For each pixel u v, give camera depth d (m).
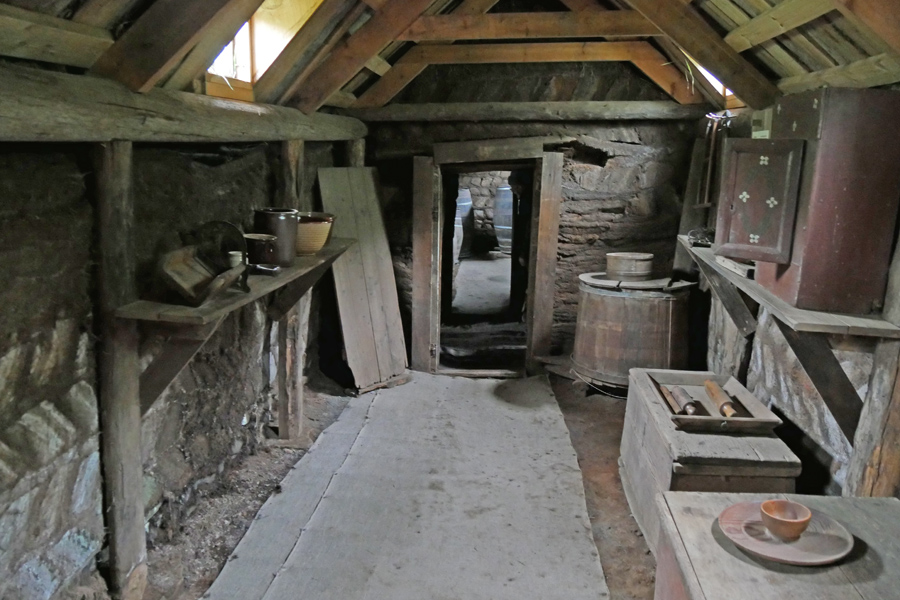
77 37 1.76
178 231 2.56
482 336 6.12
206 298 2.11
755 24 2.77
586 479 3.41
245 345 3.37
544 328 4.90
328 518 2.95
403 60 4.42
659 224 4.79
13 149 1.72
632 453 3.16
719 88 4.20
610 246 4.87
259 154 3.35
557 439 3.84
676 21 3.11
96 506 2.13
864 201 2.17
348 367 4.51
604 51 4.32
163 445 2.63
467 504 3.11
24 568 1.85
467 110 4.59
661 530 1.83
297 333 3.66
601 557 2.75
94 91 1.81
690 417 2.60
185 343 2.15
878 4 1.92
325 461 3.48
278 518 2.93
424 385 4.66
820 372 2.24
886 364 2.09
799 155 2.26
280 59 3.02
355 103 4.51
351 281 4.39
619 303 4.17
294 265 2.88
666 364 4.15
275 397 3.83
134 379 2.17
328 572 2.58
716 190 4.26
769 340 3.19
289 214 2.76
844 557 1.58
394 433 3.86
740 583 1.50
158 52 1.92
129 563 2.24
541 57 4.37
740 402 2.91
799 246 2.27
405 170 4.84
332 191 4.27
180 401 2.75
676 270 4.50
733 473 2.44
